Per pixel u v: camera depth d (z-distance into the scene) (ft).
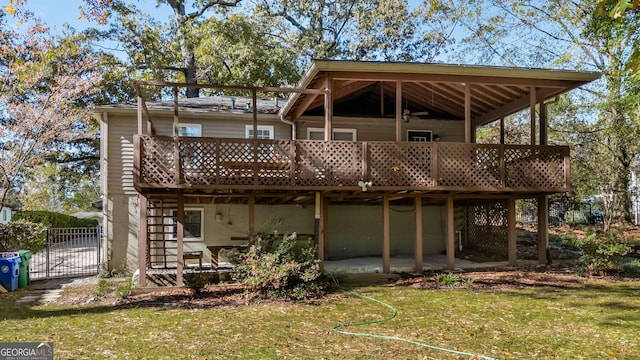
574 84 37.86
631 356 18.26
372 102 49.52
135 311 26.99
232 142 33.81
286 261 31.42
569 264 41.91
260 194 36.58
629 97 46.16
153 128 40.60
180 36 85.20
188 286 32.42
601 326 22.81
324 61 33.40
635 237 55.62
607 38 50.49
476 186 36.94
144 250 33.94
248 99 55.67
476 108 48.42
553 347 19.42
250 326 23.09
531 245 52.85
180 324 23.57
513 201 40.91
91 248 64.03
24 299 31.94
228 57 80.48
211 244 45.75
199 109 45.88
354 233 49.88
